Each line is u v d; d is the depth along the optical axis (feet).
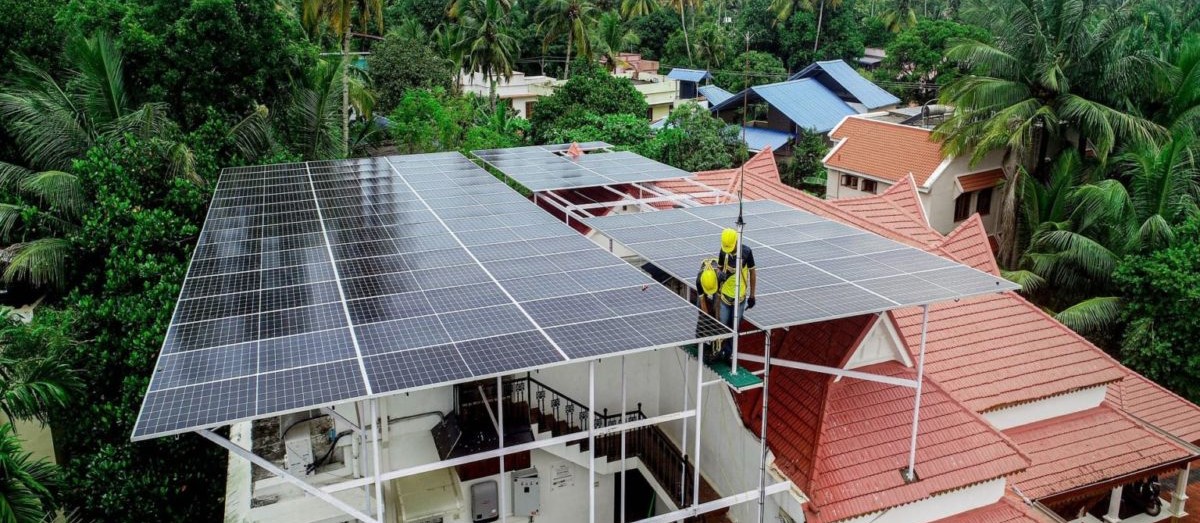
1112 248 88.84
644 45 270.26
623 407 37.96
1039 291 97.30
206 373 29.04
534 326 33.53
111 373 55.52
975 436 43.83
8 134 77.30
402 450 45.70
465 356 30.40
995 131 102.99
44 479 44.24
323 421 48.39
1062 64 104.78
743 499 38.52
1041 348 57.77
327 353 30.78
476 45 164.86
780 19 235.61
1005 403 53.01
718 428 46.39
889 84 201.36
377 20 112.27
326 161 76.02
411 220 52.44
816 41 232.32
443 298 37.17
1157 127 98.43
